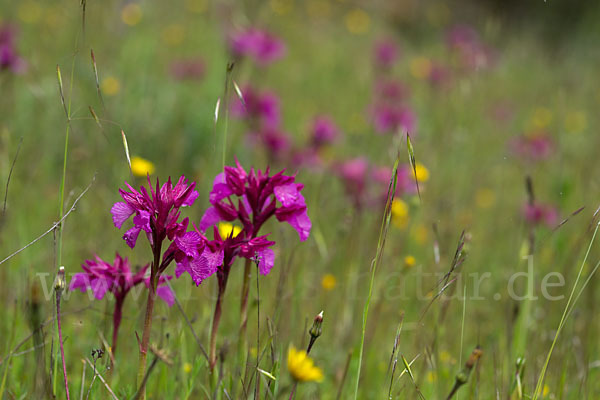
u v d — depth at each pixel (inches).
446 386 112.3
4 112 199.0
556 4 645.3
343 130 277.9
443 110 310.7
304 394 109.1
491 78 407.2
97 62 254.5
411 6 614.2
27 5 329.4
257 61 249.4
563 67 500.4
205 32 383.9
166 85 267.7
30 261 128.3
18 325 109.9
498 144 302.2
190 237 69.9
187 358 107.3
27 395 93.0
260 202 77.9
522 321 116.6
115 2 337.7
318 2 554.3
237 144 209.8
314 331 75.0
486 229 199.2
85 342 109.5
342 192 191.0
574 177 230.5
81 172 173.3
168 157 203.8
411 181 164.2
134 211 69.1
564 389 109.5
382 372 122.2
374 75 362.6
